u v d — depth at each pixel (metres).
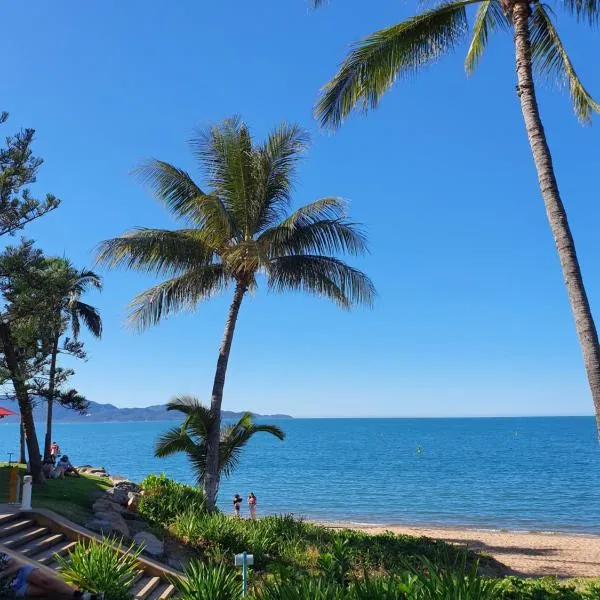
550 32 11.31
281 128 19.66
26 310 20.11
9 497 16.53
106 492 19.69
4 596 8.47
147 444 129.12
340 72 11.30
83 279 31.23
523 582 11.45
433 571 6.37
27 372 21.42
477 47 12.46
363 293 19.25
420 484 55.53
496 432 185.62
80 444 129.50
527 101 9.47
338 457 89.88
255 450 108.94
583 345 8.20
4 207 19.17
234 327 19.69
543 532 32.62
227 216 17.95
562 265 8.61
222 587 8.30
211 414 18.80
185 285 19.09
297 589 6.64
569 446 112.12
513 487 53.12
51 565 11.67
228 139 18.92
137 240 17.95
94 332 32.50
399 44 11.20
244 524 17.95
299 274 19.03
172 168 19.14
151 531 15.62
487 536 30.38
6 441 166.00
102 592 8.86
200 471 19.20
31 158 19.98
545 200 8.93
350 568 9.98
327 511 40.59
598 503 44.06
